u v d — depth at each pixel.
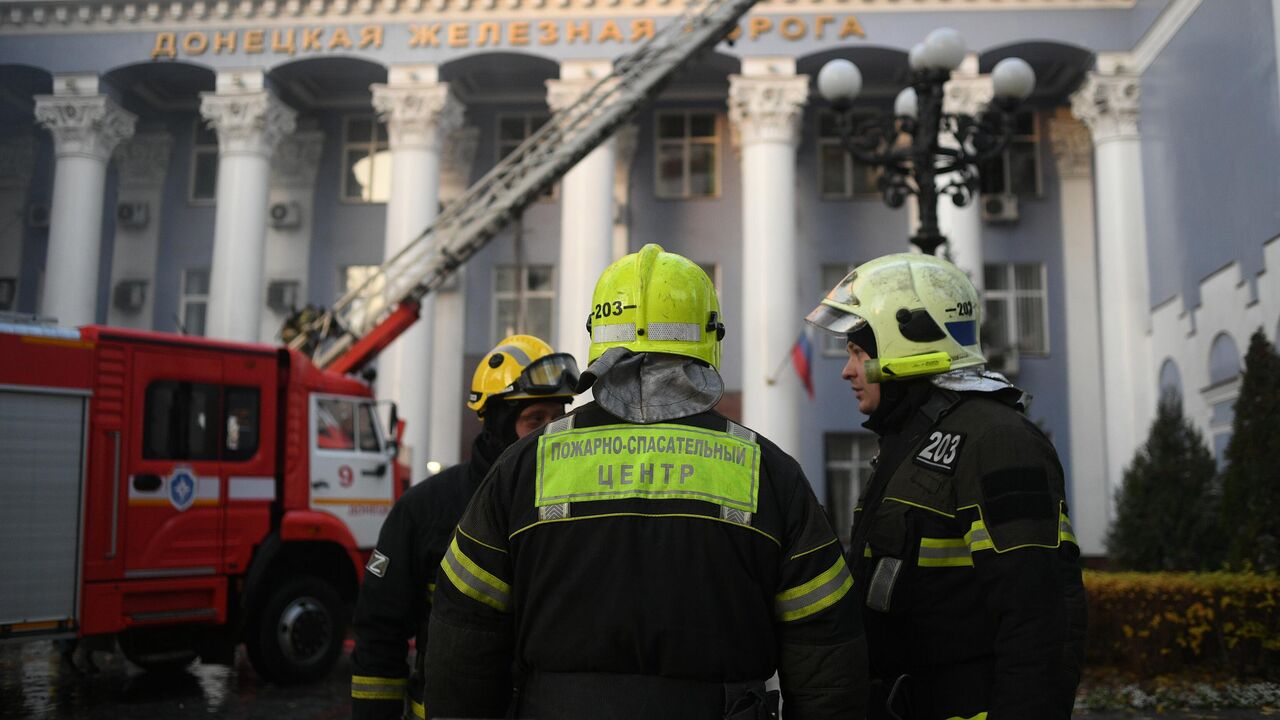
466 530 2.16
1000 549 2.22
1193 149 16.27
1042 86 21.91
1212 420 15.46
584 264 19.50
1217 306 15.30
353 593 9.23
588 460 2.08
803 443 20.86
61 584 7.40
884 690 2.48
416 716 3.05
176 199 22.77
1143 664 8.43
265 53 20.52
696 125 22.30
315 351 11.09
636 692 1.96
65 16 20.75
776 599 2.08
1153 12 17.95
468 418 21.36
